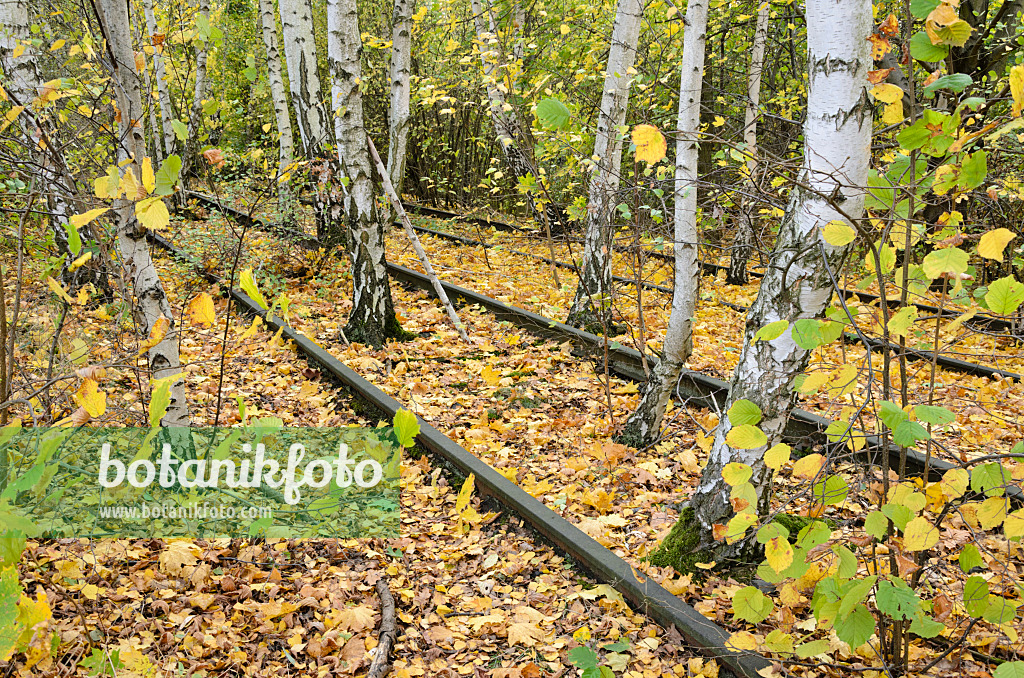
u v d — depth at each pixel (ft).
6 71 19.54
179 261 30.55
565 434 17.57
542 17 37.96
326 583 11.51
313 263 32.89
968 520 8.05
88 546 11.52
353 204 23.41
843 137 9.29
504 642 10.32
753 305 11.02
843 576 7.55
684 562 11.66
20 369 11.99
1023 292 7.07
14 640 5.39
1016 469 7.41
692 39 16.33
